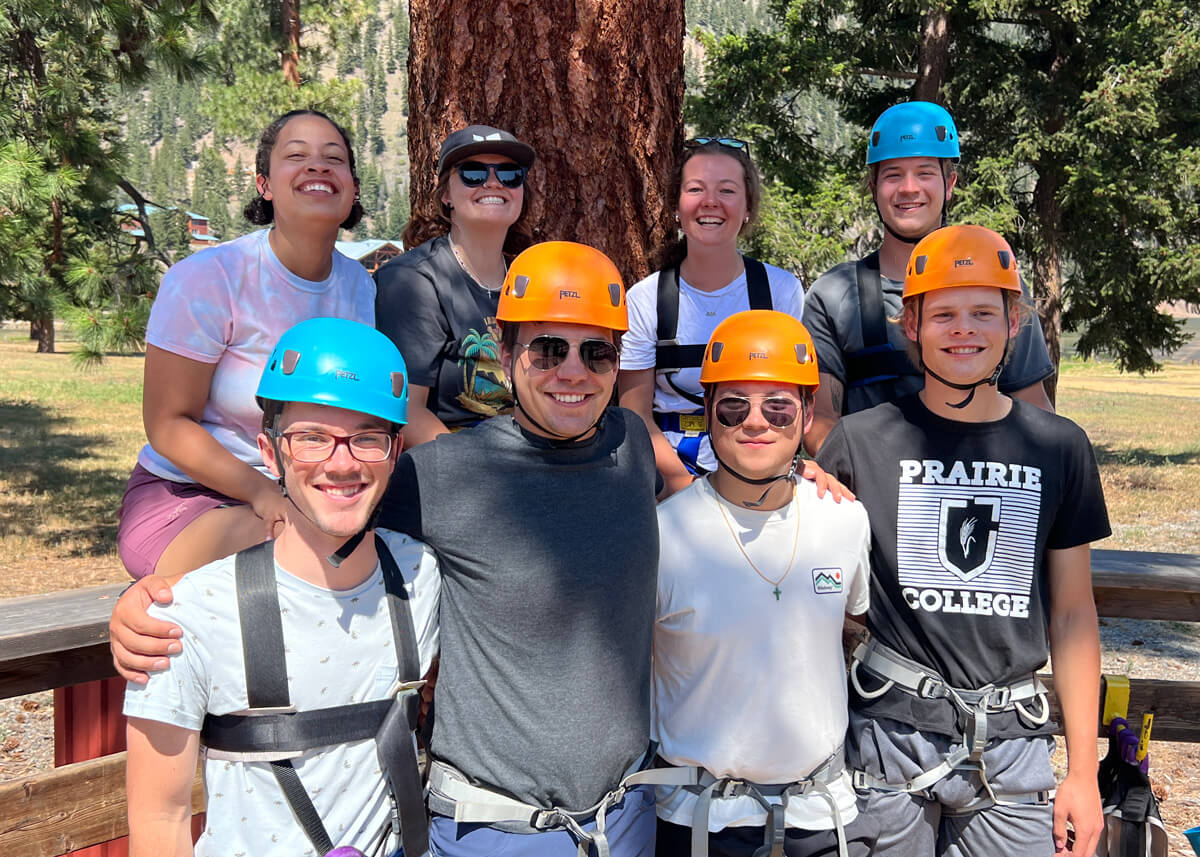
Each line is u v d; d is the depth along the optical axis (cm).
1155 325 1792
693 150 316
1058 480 243
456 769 209
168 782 181
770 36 1650
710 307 319
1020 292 244
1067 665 247
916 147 307
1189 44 1525
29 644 268
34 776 269
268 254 262
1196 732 334
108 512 1253
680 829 235
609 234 349
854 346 309
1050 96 1658
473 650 210
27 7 865
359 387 184
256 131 1694
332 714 188
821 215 1442
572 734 207
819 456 260
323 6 1961
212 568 190
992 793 238
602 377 215
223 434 261
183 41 985
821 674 233
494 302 288
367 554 198
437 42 350
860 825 240
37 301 835
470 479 215
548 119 340
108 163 952
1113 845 272
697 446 314
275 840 184
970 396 245
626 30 343
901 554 245
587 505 217
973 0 1595
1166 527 1207
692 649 233
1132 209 1625
